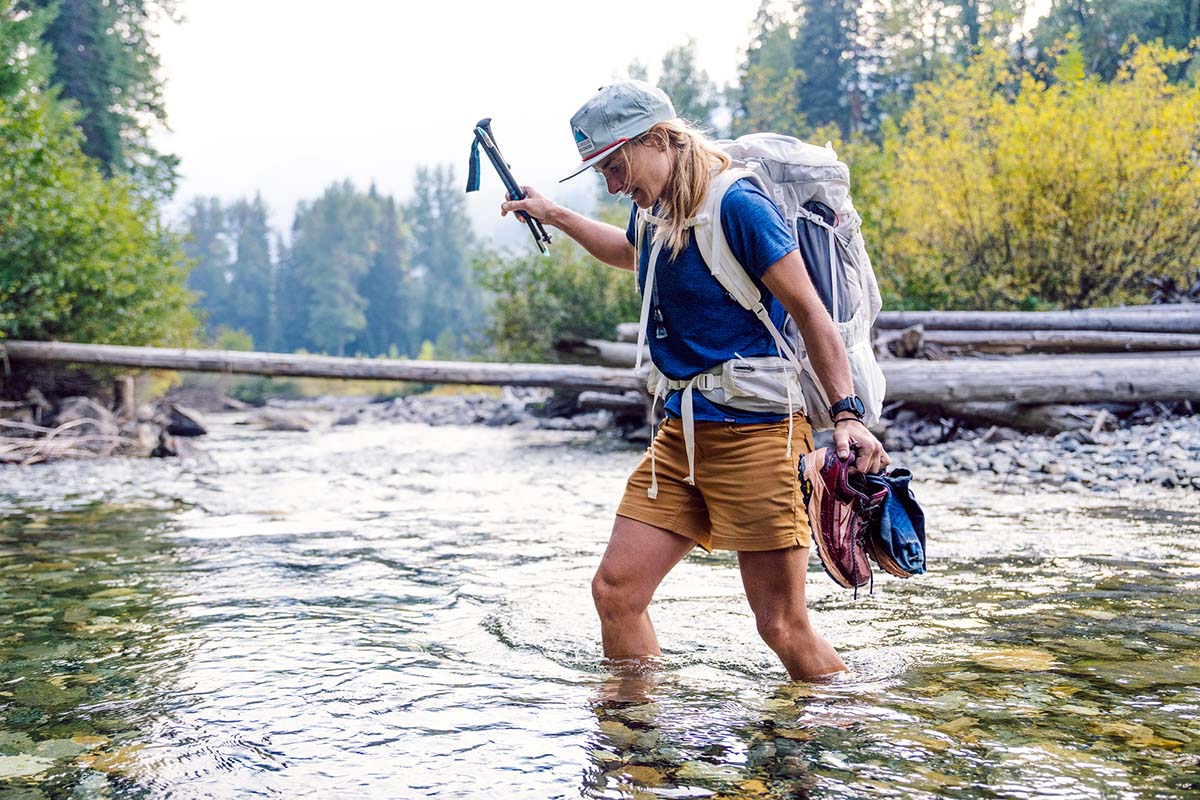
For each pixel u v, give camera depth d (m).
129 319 15.32
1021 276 14.85
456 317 150.12
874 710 2.40
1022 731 2.24
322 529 5.79
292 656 3.03
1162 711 2.37
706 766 2.07
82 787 2.01
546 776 2.03
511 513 6.44
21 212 13.14
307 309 148.75
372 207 157.88
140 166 34.38
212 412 28.16
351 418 21.83
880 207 16.58
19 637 3.30
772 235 2.40
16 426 11.55
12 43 20.61
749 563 2.60
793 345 2.57
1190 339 11.32
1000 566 4.27
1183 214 14.05
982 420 10.05
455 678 2.76
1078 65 16.06
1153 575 4.03
